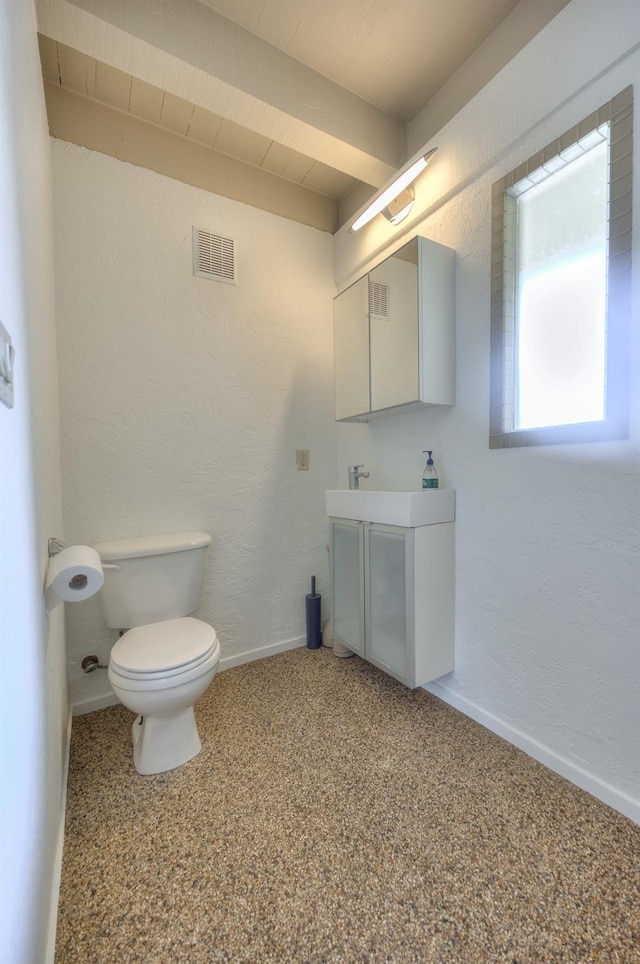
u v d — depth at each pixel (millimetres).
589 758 1246
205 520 2055
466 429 1648
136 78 1607
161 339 1906
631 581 1139
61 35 1321
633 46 1077
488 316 1538
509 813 1177
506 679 1503
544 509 1359
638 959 822
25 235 903
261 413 2211
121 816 1189
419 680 1634
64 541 1707
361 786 1288
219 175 2043
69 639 1723
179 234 1941
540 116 1305
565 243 1324
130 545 1701
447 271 1666
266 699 1790
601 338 1237
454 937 868
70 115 1686
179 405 1962
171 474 1951
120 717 1713
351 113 1797
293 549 2342
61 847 1067
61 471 1692
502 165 1453
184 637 1476
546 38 1280
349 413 2180
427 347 1630
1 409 573
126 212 1810
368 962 829
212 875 1012
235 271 2100
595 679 1228
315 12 1464
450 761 1395
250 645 2207
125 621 1659
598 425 1190
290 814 1188
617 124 1120
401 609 1681
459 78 1707
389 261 1839
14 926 564
